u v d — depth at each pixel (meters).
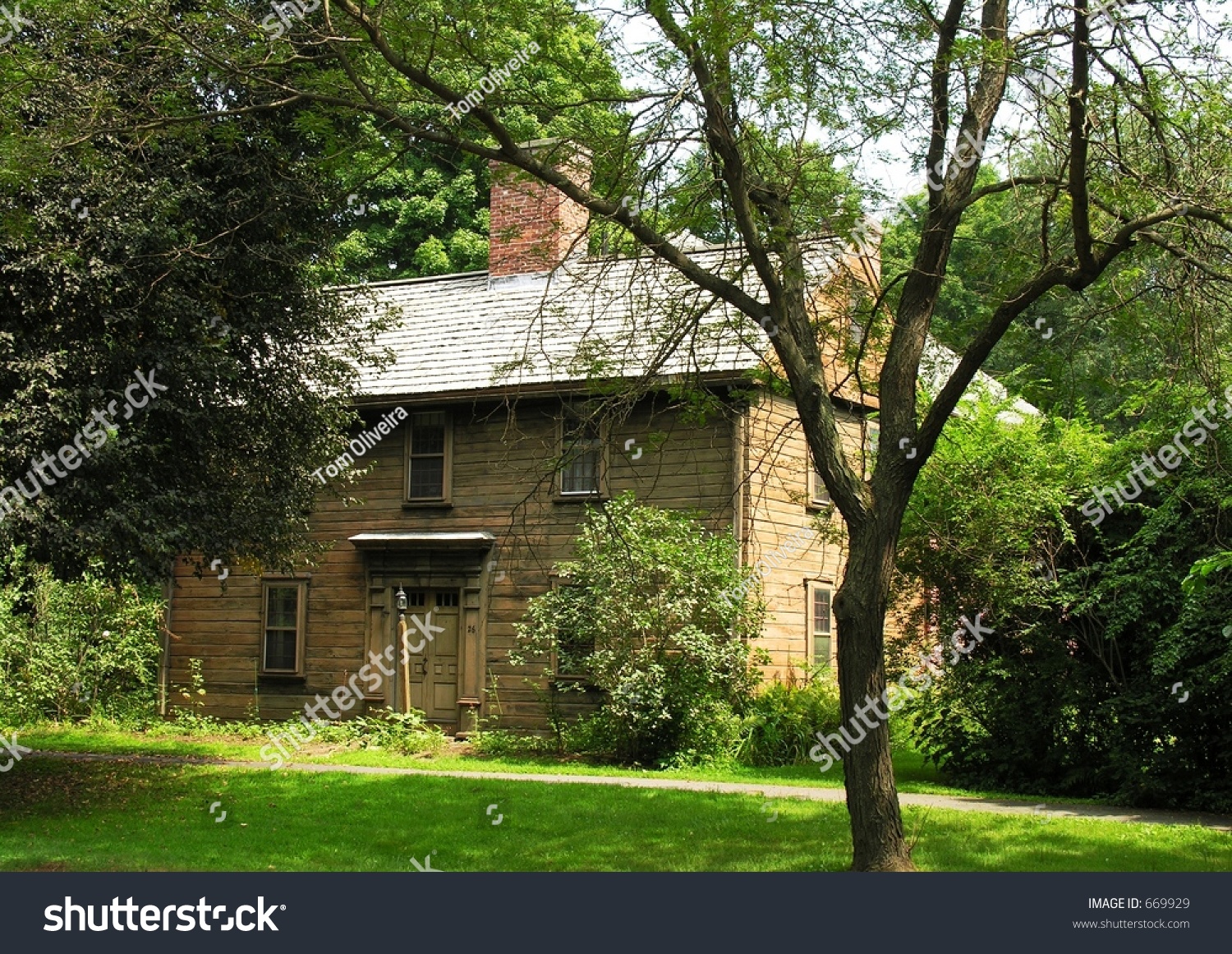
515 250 24.25
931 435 9.96
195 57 10.80
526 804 14.41
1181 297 10.70
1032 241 11.43
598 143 10.71
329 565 24.23
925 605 17.38
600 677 19.11
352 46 10.91
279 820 13.52
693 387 11.91
